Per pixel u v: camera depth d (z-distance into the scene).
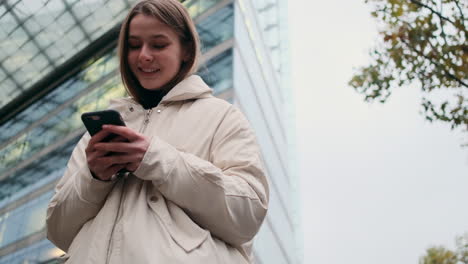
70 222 1.29
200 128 1.42
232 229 1.21
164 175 1.14
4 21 20.88
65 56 21.08
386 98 6.02
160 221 1.14
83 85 19.56
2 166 19.55
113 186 1.26
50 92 21.20
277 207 15.47
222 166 1.35
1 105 22.38
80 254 1.15
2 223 16.42
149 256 1.04
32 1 20.33
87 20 20.53
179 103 1.53
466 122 5.63
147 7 1.55
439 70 5.62
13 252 14.67
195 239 1.13
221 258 1.16
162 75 1.55
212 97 1.56
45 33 21.12
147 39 1.54
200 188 1.16
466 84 5.55
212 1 15.97
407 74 5.86
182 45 1.64
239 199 1.21
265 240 12.45
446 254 6.45
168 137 1.39
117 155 1.13
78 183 1.24
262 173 1.36
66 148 16.94
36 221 15.06
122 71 1.68
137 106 1.53
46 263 13.19
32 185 16.98
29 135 19.86
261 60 18.23
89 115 1.13
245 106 12.94
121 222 1.14
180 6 1.64
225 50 13.52
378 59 5.98
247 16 17.03
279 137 18.77
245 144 1.41
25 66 21.83
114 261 1.06
